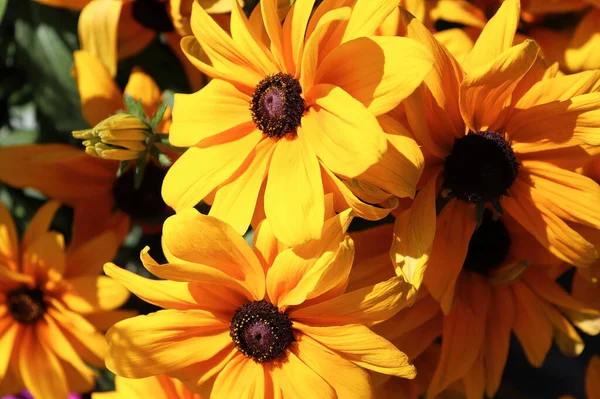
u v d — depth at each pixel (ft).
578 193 1.41
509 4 1.40
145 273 1.83
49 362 1.67
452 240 1.43
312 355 1.37
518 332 1.55
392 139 1.32
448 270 1.41
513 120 1.43
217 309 1.41
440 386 1.48
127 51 1.69
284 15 1.46
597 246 1.45
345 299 1.33
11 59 1.83
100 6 1.62
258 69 1.40
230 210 1.37
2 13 1.65
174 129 1.41
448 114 1.42
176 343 1.38
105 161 1.70
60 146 1.67
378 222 1.52
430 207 1.35
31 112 1.87
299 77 1.38
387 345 1.31
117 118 1.46
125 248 1.82
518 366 2.44
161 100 1.65
